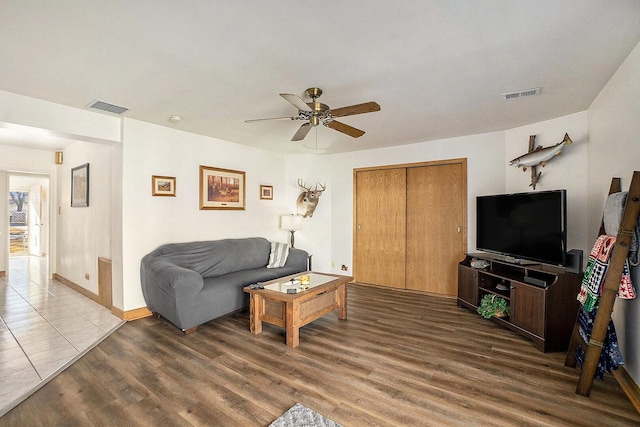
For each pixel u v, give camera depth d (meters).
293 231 5.26
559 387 2.12
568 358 2.39
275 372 2.31
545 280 2.88
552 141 3.44
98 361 2.49
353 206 5.19
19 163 4.99
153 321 3.40
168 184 3.80
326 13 1.62
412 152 4.65
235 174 4.64
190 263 3.65
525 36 1.85
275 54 2.05
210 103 2.96
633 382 2.00
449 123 3.64
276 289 3.07
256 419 1.79
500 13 1.63
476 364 2.43
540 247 2.99
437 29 1.78
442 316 3.58
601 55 2.09
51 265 5.40
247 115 3.34
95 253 4.14
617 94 2.33
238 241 4.35
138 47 1.96
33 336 2.99
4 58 2.10
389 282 4.91
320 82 2.48
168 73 2.32
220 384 2.16
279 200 5.49
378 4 1.55
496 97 2.82
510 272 3.35
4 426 1.75
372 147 4.91
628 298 1.95
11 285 5.02
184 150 3.98
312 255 5.48
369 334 3.04
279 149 5.12
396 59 2.12
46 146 4.99
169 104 2.99
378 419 1.78
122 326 3.24
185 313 2.97
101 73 2.33
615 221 2.08
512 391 2.06
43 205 8.05
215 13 1.62
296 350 2.69
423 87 2.59
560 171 3.35
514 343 2.83
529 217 3.13
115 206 3.53
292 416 1.80
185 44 1.93
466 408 1.88
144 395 2.03
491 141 4.06
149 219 3.62
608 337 2.09
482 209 3.82
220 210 4.44
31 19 1.66
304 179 5.53
